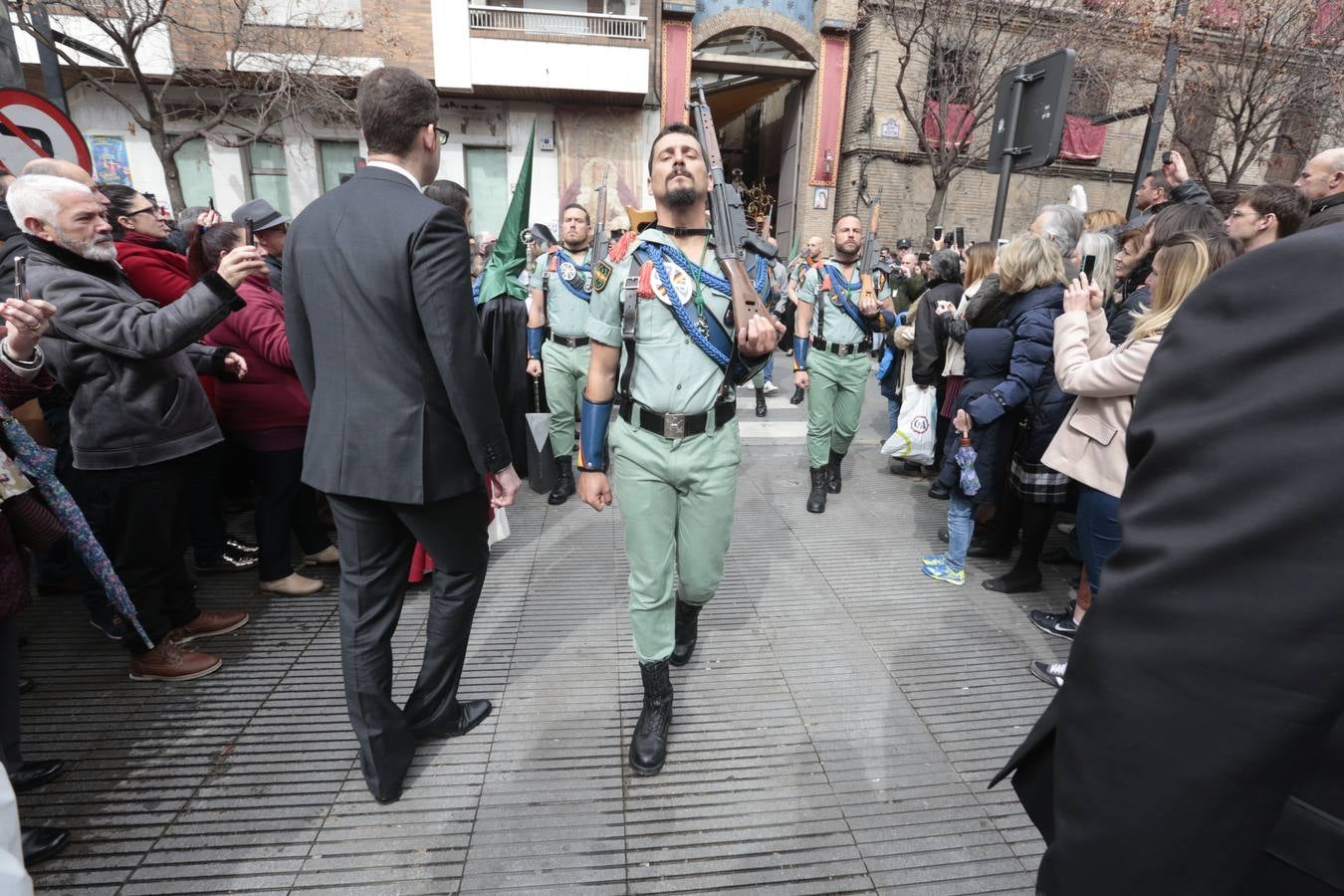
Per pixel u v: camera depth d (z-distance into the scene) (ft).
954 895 5.70
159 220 10.19
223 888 5.63
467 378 5.85
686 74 45.44
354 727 6.34
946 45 36.11
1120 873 1.97
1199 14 30.96
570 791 6.71
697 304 6.60
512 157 45.09
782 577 11.37
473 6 39.91
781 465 17.42
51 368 7.46
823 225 49.83
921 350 13.10
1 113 10.89
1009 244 10.15
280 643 9.25
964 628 9.86
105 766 6.94
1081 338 8.23
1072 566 12.05
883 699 8.24
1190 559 1.80
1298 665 1.66
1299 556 1.65
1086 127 46.16
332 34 38.96
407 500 5.92
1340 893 1.96
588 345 13.89
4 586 5.69
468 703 7.73
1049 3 34.09
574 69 40.96
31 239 7.22
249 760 7.07
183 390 8.18
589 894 5.64
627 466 6.94
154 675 8.34
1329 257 1.71
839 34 46.03
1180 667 1.83
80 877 5.68
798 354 14.12
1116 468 8.04
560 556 12.00
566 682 8.43
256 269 7.24
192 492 10.68
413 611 10.07
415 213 5.71
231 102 35.86
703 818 6.42
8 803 3.40
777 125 57.88
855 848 6.13
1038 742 2.76
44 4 21.67
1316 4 28.55
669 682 7.40
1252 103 32.09
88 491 9.12
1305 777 2.06
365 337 5.79
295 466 10.13
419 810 6.44
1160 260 7.44
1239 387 1.80
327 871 5.79
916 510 14.55
